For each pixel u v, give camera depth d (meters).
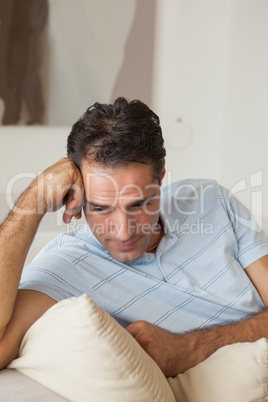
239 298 1.37
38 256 1.45
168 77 3.39
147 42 3.30
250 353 1.05
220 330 1.22
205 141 3.52
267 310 1.33
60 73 3.18
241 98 3.24
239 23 3.24
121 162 1.13
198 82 3.44
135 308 1.26
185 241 1.40
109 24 3.22
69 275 1.22
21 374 0.97
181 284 1.34
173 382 1.08
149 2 3.27
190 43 3.39
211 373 1.04
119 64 3.28
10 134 3.16
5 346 0.99
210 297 1.33
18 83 3.11
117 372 0.88
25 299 1.09
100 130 1.14
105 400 0.88
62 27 3.13
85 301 0.89
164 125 3.44
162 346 1.12
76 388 0.90
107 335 0.88
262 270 1.44
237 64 3.28
